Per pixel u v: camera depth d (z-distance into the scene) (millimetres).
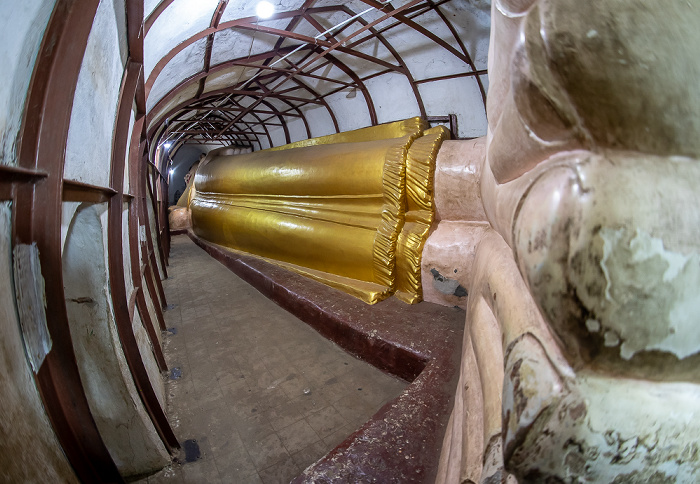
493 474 758
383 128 4988
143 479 1968
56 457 1260
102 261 1827
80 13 1152
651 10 494
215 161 6688
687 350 527
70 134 1380
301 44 7656
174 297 4816
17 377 1043
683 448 564
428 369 2270
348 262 3699
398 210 3240
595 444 554
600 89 511
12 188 1053
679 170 527
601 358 546
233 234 5773
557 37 513
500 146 880
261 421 2373
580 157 568
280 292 4082
